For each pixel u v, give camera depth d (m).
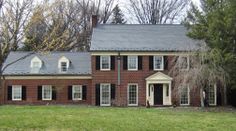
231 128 20.64
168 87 50.44
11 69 51.91
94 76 50.47
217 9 39.91
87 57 54.78
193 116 27.92
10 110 29.36
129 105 50.25
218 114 31.62
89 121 21.59
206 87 44.91
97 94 50.41
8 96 51.50
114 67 50.66
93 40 51.81
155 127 20.00
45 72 52.12
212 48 39.81
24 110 29.48
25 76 51.78
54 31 36.75
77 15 69.50
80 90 52.09
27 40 34.59
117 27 54.31
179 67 43.06
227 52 39.09
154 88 50.75
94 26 54.16
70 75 52.03
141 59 50.81
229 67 39.16
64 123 20.58
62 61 52.81
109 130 18.73
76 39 68.81
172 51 50.66
